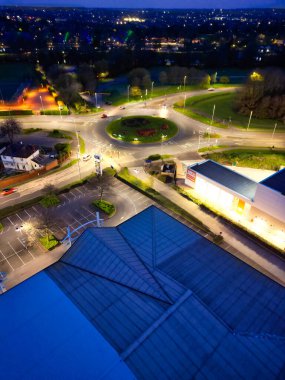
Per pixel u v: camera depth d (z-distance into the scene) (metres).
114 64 184.62
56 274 34.56
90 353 26.11
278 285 34.69
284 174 59.72
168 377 24.72
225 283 34.50
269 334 28.77
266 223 59.28
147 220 45.41
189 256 38.50
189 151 94.12
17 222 62.22
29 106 134.12
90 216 63.94
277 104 118.94
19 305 30.64
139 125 112.44
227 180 67.19
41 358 26.00
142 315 29.42
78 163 85.94
